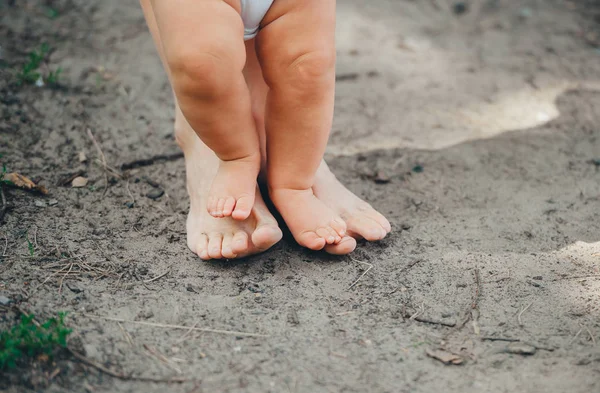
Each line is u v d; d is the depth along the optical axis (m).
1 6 3.28
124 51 3.12
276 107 1.75
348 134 2.70
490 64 3.30
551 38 3.56
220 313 1.73
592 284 1.87
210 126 1.67
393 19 3.65
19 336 1.56
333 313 1.75
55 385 1.49
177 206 2.20
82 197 2.20
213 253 1.85
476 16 3.76
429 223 2.16
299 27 1.65
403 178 2.42
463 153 2.59
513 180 2.42
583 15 3.82
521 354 1.63
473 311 1.77
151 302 1.75
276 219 2.06
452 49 3.42
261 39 1.69
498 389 1.53
